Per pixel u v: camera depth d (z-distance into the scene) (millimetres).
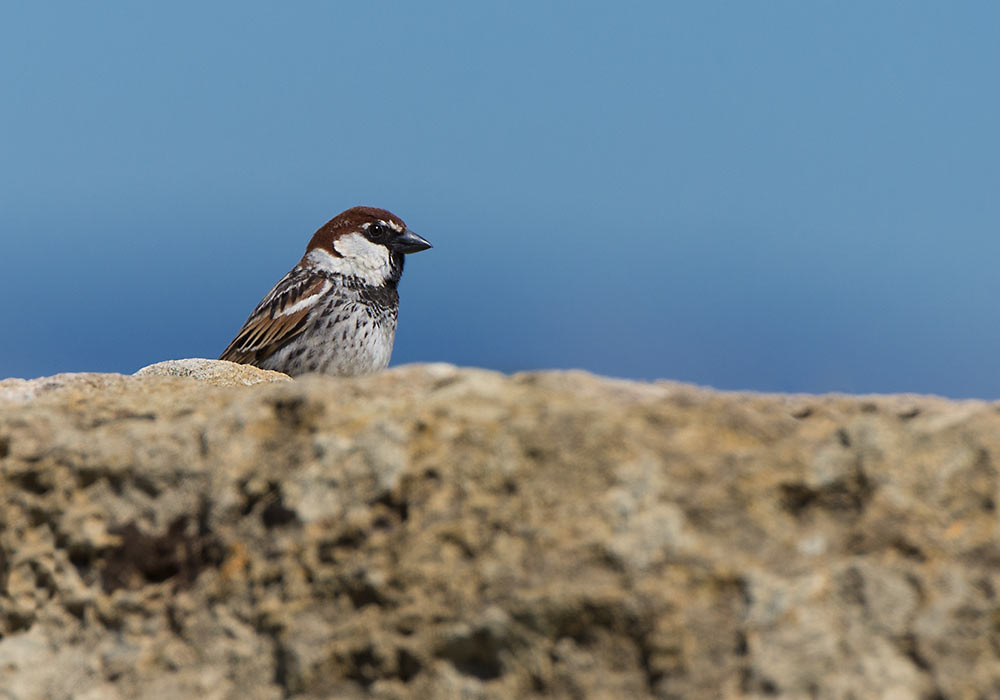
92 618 5227
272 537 4914
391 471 4746
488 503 4562
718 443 4551
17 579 5406
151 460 5215
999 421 4461
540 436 4598
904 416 4816
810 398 5168
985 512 4289
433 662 4469
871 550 4289
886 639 4141
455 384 5117
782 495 4426
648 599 4262
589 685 4281
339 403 5094
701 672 4191
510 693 4367
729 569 4289
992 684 4051
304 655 4652
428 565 4539
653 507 4398
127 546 5199
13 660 5234
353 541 4727
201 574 5070
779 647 4156
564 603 4312
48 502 5383
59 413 5613
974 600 4137
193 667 4930
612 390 5027
